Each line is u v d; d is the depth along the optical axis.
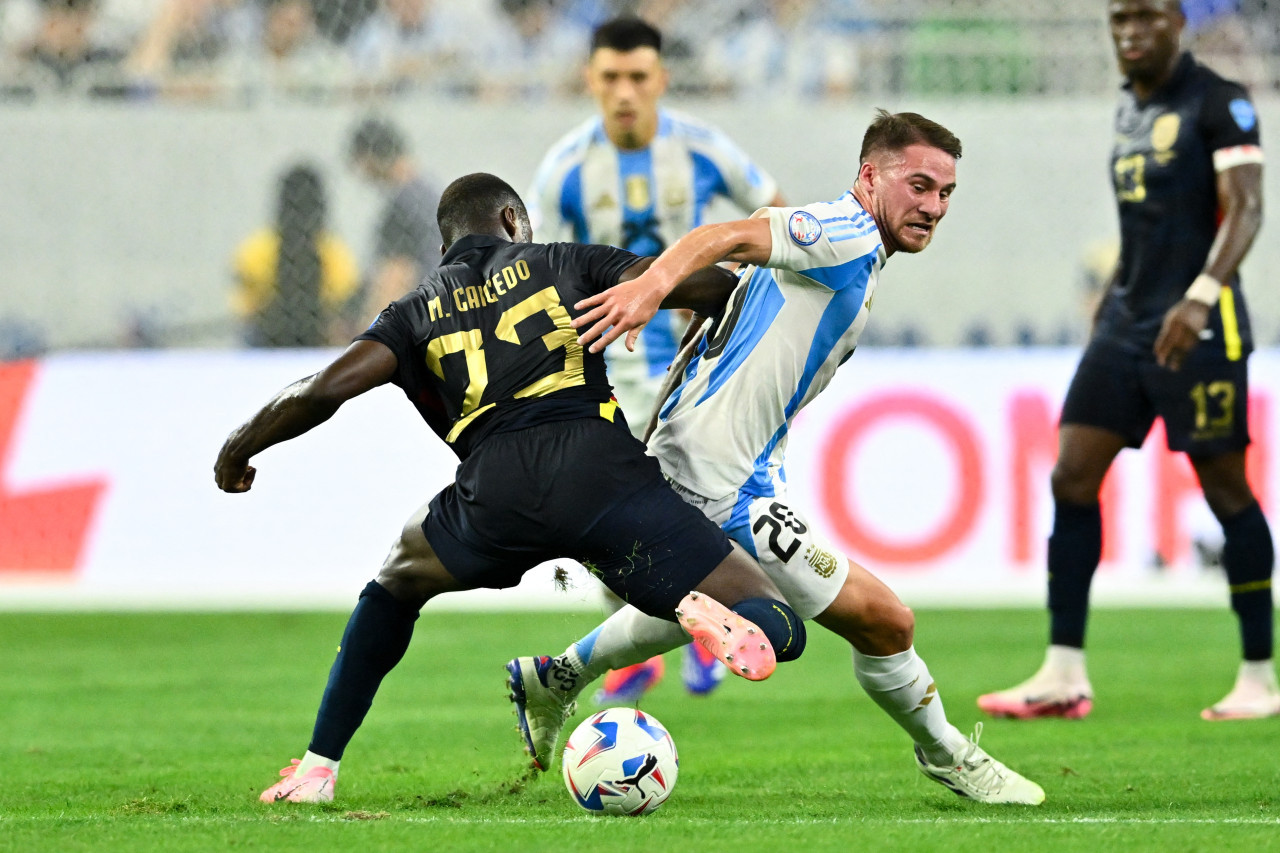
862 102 38.25
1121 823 11.59
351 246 37.25
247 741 18.00
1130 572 32.06
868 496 31.84
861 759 16.28
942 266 38.03
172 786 14.53
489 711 20.39
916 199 12.65
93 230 38.22
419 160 37.72
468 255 12.67
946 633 29.73
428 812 12.48
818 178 37.69
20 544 32.56
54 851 10.43
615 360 22.30
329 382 11.91
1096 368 20.41
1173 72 20.09
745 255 12.01
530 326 12.17
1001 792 13.11
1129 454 32.19
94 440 32.84
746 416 12.64
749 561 11.94
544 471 11.83
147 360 33.22
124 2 38.62
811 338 12.58
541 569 34.41
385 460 32.75
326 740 12.92
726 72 38.50
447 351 12.21
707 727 19.14
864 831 11.13
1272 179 36.91
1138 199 20.17
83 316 38.22
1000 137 37.97
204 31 38.50
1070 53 38.47
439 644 28.39
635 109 22.36
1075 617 19.95
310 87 38.09
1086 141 37.97
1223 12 37.22
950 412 32.06
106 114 38.06
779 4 39.16
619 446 12.01
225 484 12.23
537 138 37.78
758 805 13.05
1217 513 20.48
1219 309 20.06
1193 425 20.00
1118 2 20.02
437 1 39.91
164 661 26.52
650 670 20.98
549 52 40.28
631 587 11.82
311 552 32.53
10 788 14.48
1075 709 19.73
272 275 36.56
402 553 12.68
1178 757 16.17
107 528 32.59
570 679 13.87
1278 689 20.72
